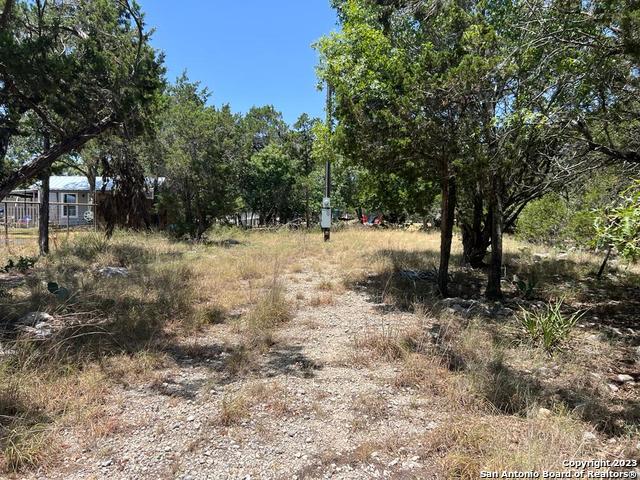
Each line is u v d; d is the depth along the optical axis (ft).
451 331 18.86
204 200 54.95
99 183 94.17
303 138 115.03
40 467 9.57
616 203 22.09
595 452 10.39
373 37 25.81
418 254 41.32
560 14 16.10
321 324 20.58
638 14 13.91
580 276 33.99
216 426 11.43
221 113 56.80
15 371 13.14
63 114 21.13
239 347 17.03
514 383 13.62
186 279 28.50
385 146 24.09
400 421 11.87
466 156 21.99
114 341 16.72
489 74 19.80
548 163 26.66
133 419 11.66
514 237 56.70
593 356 16.83
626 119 20.88
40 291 23.09
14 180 21.33
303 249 45.11
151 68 23.16
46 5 22.70
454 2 23.25
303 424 11.65
